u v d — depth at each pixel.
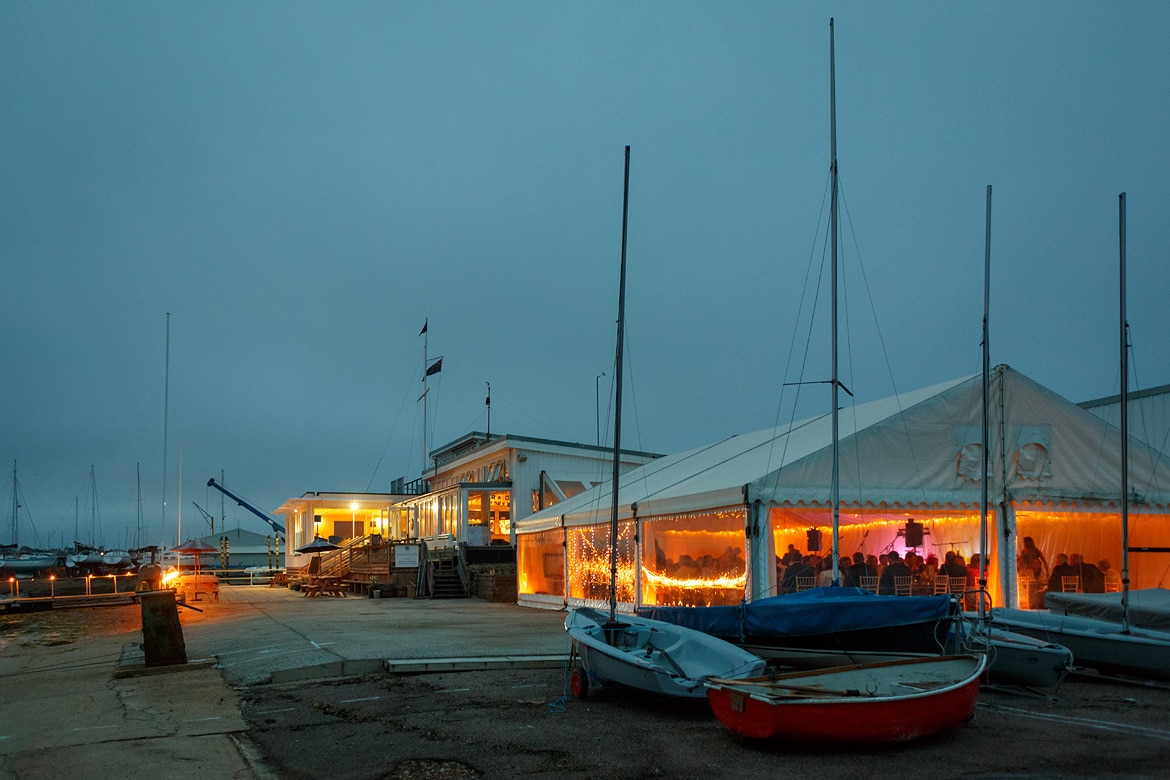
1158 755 7.84
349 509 54.97
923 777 7.30
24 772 7.95
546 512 28.42
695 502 17.78
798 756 8.09
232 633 19.17
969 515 17.53
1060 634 12.20
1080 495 17.44
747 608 11.57
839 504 16.33
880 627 10.95
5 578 59.81
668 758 8.10
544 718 9.94
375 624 20.66
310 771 7.92
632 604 20.84
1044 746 8.23
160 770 7.97
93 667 14.80
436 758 8.25
